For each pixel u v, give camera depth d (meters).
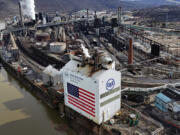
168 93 61.72
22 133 58.47
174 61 113.69
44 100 78.12
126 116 52.44
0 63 137.25
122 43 160.50
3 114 69.00
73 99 58.22
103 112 51.09
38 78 93.94
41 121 64.38
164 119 54.56
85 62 56.47
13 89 92.19
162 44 158.38
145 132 47.03
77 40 173.00
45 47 155.00
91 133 53.69
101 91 48.62
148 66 102.12
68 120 62.88
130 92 66.62
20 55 147.25
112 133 47.62
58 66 113.31
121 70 95.56
